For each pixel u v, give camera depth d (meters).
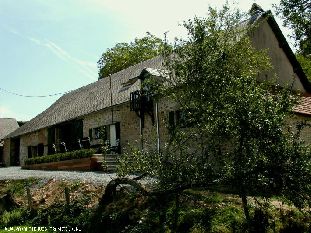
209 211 10.56
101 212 12.26
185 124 11.23
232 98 9.23
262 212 10.05
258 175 8.83
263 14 20.44
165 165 10.89
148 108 22.08
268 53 20.61
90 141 27.88
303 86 22.77
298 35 20.19
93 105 28.55
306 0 20.00
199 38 11.45
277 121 8.49
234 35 12.15
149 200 11.72
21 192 17.91
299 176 8.27
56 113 34.34
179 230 10.21
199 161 11.12
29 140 37.06
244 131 8.76
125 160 11.87
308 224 10.19
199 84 10.90
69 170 24.83
